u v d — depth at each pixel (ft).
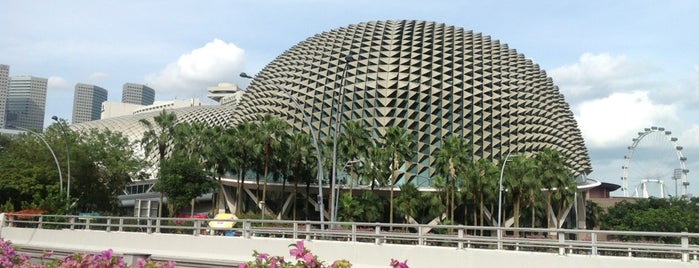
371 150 223.10
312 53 285.64
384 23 294.46
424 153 250.78
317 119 260.42
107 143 245.24
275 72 291.99
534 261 64.39
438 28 292.61
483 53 282.77
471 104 261.03
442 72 265.95
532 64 303.27
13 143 240.12
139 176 256.73
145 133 239.30
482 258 67.46
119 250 97.91
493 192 219.61
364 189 250.16
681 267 56.54
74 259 33.91
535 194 215.92
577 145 286.46
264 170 234.99
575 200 265.95
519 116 265.75
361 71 265.54
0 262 38.24
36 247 106.11
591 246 63.21
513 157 225.15
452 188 221.66
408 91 257.96
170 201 216.74
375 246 75.31
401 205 221.05
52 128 231.30
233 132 221.87
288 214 262.26
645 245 60.44
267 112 272.31
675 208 301.02
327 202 260.21
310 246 80.69
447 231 215.92
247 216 204.74
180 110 398.01
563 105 300.20
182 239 92.89
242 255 86.02
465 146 220.02
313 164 231.50
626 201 361.92
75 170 217.77
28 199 202.28
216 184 231.91
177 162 219.20
